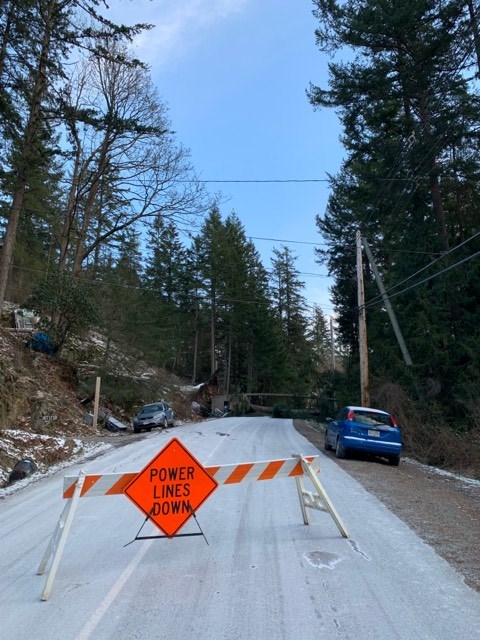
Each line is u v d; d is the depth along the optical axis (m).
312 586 4.87
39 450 14.31
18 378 21.23
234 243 66.38
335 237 42.09
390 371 24.67
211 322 64.06
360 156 27.80
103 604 4.49
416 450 18.30
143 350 33.66
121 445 18.23
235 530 6.87
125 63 23.83
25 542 6.55
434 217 25.33
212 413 49.78
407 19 21.33
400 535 6.74
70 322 29.45
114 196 31.73
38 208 39.59
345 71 24.50
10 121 20.28
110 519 7.62
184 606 4.42
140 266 36.84
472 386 19.42
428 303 22.91
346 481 11.02
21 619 4.21
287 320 78.81
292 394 62.97
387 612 4.30
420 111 23.36
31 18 19.52
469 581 5.08
